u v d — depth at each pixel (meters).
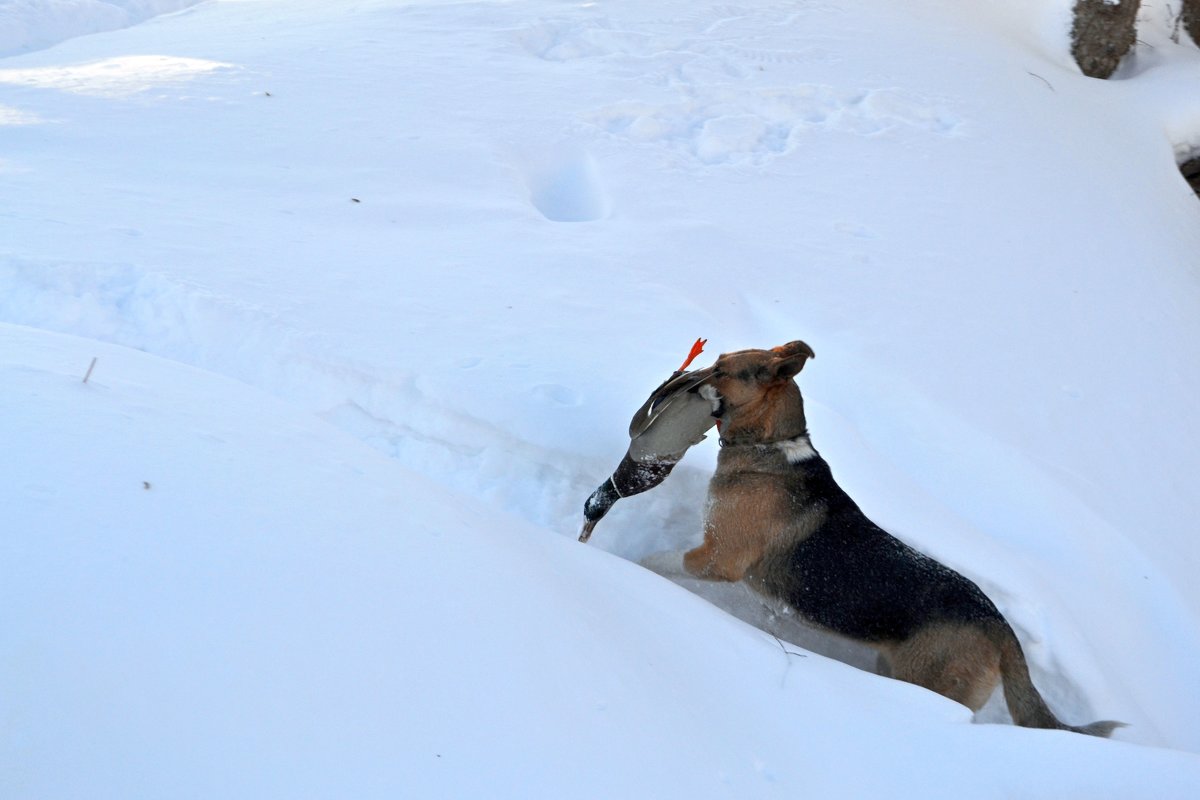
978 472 5.36
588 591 3.09
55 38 10.85
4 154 6.43
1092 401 6.12
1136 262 7.93
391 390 4.75
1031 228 8.00
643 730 2.37
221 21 10.64
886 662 4.31
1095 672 4.33
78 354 3.03
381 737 1.92
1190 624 4.87
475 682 2.17
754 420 4.30
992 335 6.54
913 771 2.91
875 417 5.62
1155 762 3.07
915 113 9.54
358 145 7.36
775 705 2.98
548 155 7.85
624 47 10.16
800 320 6.23
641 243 6.63
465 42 9.75
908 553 4.26
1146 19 12.99
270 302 5.08
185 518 2.23
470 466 4.67
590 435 4.73
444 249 6.13
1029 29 12.70
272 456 2.71
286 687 1.92
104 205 5.86
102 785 1.60
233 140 7.13
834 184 8.09
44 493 2.12
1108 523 5.22
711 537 4.41
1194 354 6.95
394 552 2.47
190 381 3.16
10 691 1.66
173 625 1.93
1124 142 10.29
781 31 10.97
